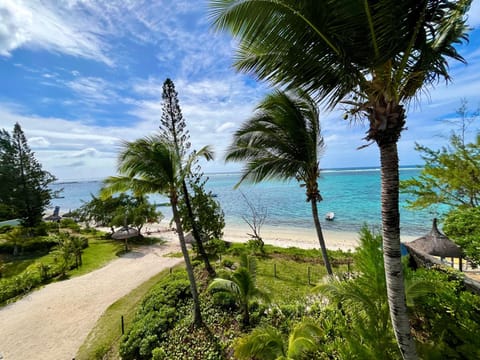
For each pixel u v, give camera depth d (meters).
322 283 4.36
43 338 7.25
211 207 13.14
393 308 2.79
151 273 12.22
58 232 22.03
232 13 2.48
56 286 11.16
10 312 8.99
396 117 2.58
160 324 6.61
